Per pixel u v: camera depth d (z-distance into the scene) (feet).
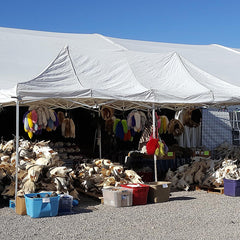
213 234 18.72
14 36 38.45
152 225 20.58
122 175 28.73
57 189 24.66
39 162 25.11
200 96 28.86
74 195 25.90
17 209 23.06
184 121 38.86
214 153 46.06
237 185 29.60
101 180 28.14
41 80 25.41
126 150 40.19
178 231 19.35
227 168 31.12
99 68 30.25
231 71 36.14
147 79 30.91
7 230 19.52
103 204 26.32
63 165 27.73
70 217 22.35
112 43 43.47
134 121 32.32
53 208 22.44
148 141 29.27
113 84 28.55
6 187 25.81
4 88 26.40
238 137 48.26
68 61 29.14
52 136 39.11
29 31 48.47
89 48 36.27
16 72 29.94
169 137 43.47
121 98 26.37
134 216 22.72
